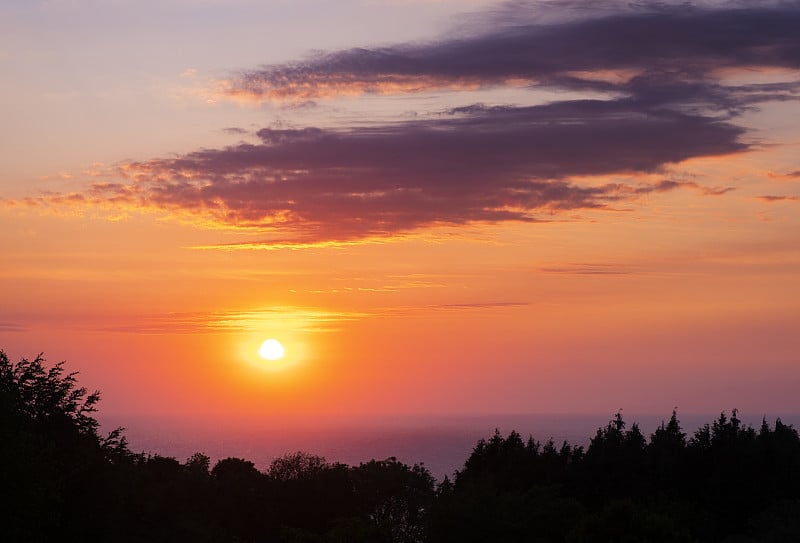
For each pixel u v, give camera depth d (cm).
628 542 4775
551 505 6269
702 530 6203
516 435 8775
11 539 3756
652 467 7369
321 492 8712
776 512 5909
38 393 4934
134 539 5238
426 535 6844
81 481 4716
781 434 7412
